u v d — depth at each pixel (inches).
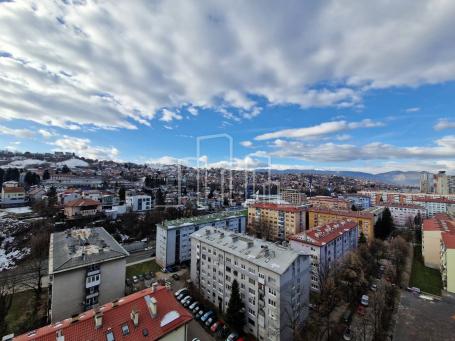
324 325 1723.7
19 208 4441.4
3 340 1027.9
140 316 1175.0
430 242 2883.9
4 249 2869.1
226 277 1862.7
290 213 3976.4
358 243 3344.0
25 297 1936.5
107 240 2164.1
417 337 1581.0
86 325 1072.2
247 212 4589.1
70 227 3472.0
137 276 2427.4
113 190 6742.1
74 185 6894.7
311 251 2340.1
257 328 1594.5
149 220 3929.6
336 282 2166.6
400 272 2610.7
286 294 1531.7
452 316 1823.3
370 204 7691.9
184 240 2783.0
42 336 994.7
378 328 1600.6
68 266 1674.5
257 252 1748.3
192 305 1897.1
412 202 6619.1
